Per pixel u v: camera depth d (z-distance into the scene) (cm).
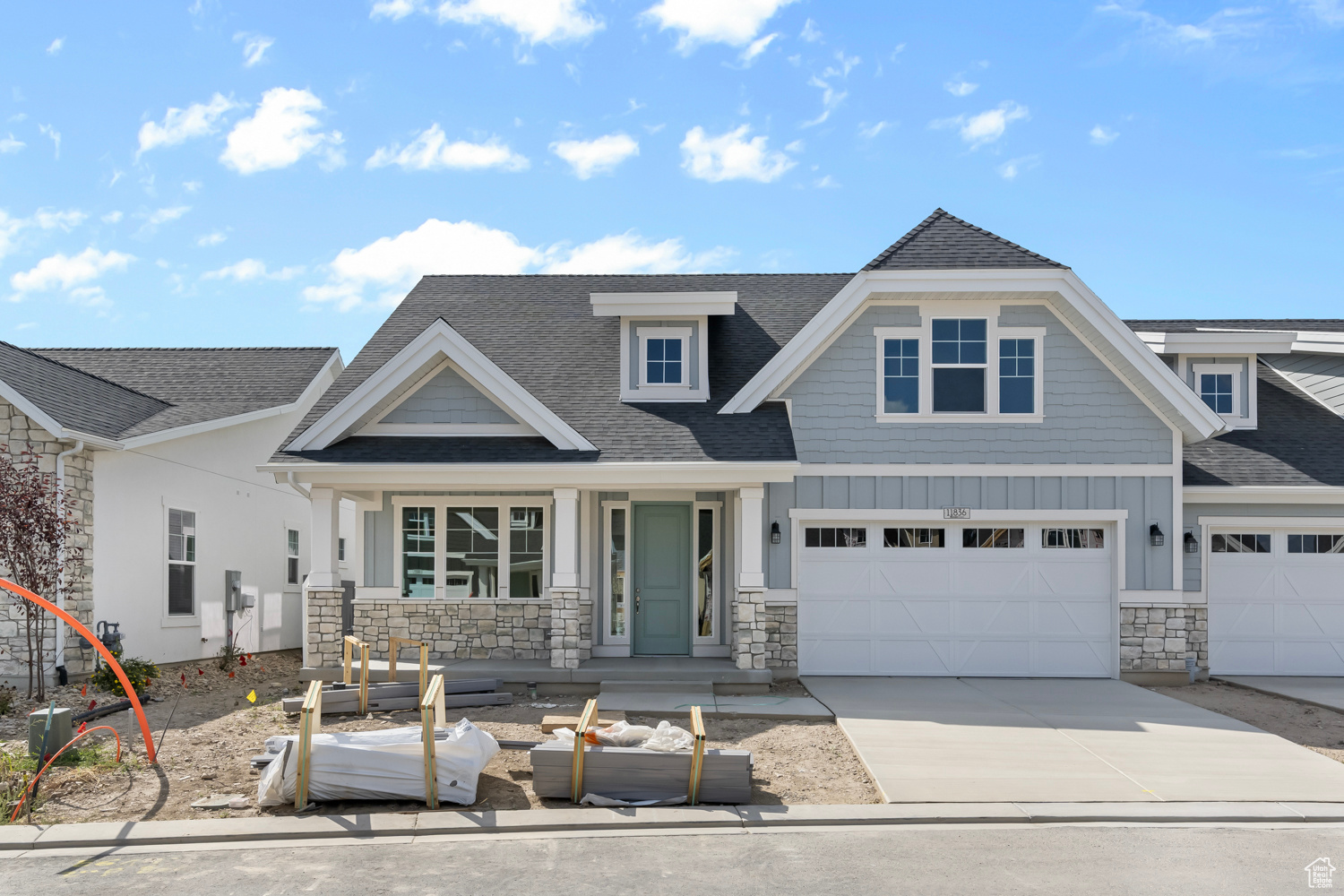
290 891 626
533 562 1562
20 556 1240
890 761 941
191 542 1728
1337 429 1652
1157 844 721
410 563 1569
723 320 1744
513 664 1455
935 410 1480
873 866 671
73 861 686
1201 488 1486
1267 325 1947
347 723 1132
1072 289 1417
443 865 674
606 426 1431
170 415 1700
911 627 1480
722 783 807
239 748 1003
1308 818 780
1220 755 967
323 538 1392
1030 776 888
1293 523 1523
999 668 1471
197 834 731
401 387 1434
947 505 1465
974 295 1456
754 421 1429
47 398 1405
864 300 1442
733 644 1480
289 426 2106
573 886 632
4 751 961
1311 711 1253
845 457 1471
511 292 1872
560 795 817
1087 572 1478
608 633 1542
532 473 1349
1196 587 1506
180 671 1595
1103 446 1469
